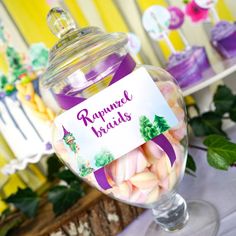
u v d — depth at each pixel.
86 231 0.38
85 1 0.47
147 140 0.27
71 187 0.41
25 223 0.43
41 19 0.46
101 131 0.27
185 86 0.47
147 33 0.48
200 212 0.34
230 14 0.47
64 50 0.29
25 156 0.48
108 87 0.27
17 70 0.47
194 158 0.44
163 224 0.34
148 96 0.27
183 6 0.47
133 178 0.28
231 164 0.35
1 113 0.48
